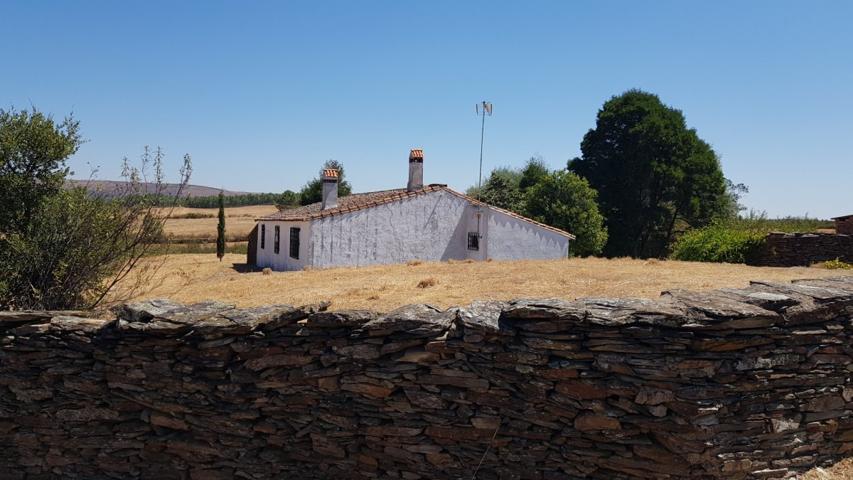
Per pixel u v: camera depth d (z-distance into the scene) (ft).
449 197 80.89
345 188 163.32
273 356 19.26
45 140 32.99
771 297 17.48
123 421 20.68
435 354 18.25
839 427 17.60
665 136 131.75
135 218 32.91
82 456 20.84
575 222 113.70
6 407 21.27
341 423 18.98
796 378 17.01
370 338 18.75
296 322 19.42
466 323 17.93
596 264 56.85
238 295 43.73
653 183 137.28
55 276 30.17
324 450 19.13
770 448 16.83
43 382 20.98
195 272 77.10
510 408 17.76
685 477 16.26
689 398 16.07
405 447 18.51
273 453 19.42
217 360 19.33
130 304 20.97
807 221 117.39
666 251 139.95
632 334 16.61
